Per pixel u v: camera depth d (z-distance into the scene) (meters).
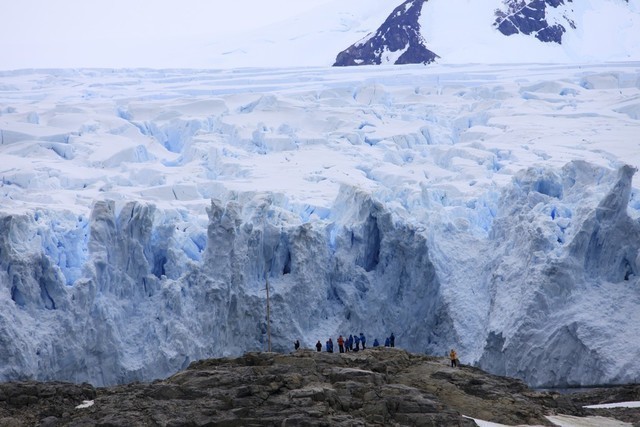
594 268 90.12
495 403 56.72
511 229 95.62
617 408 60.78
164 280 91.75
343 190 101.56
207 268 91.06
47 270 86.38
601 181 95.81
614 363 84.06
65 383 59.50
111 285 89.88
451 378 59.91
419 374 60.47
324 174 118.38
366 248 97.69
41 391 57.59
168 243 93.69
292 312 92.88
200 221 100.06
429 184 110.19
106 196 106.62
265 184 113.31
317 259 95.19
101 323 87.31
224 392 54.56
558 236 91.75
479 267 97.19
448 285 96.31
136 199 101.38
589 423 55.41
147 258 93.12
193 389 55.59
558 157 116.56
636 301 87.81
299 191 110.25
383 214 96.81
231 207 92.44
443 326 95.38
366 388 55.41
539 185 98.12
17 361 82.00
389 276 96.69
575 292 88.31
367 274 96.69
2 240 85.75
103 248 89.56
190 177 116.31
